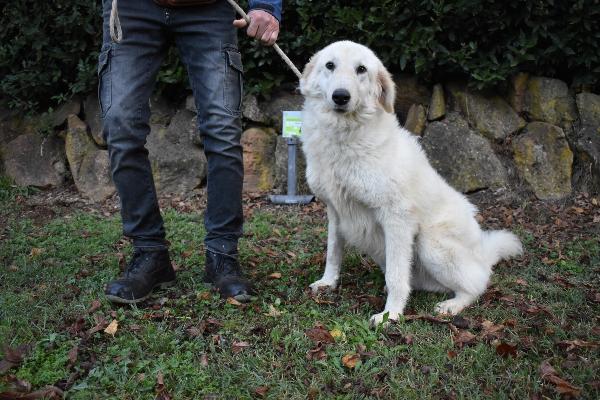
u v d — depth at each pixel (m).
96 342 2.80
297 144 6.20
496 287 3.69
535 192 5.91
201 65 3.25
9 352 2.59
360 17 6.23
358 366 2.60
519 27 6.27
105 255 4.22
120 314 3.09
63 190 6.61
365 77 3.38
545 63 6.43
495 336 2.90
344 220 3.56
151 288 3.36
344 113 3.26
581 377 2.50
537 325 3.04
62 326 2.96
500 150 6.21
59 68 6.95
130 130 3.17
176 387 2.45
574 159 6.07
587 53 6.11
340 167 3.36
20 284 3.64
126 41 3.13
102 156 6.46
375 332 2.94
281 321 3.04
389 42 6.28
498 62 6.38
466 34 6.25
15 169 6.69
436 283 3.67
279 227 5.12
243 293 3.27
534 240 4.73
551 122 6.20
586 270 4.02
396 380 2.51
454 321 3.11
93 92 6.93
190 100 6.64
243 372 2.55
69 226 5.09
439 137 6.16
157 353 2.71
